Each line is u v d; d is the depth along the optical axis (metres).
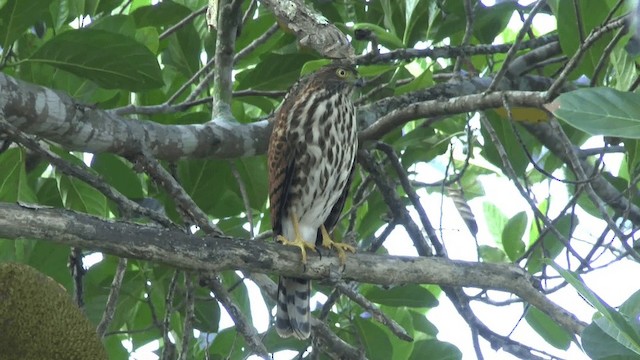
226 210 12.00
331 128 10.97
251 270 8.39
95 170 10.84
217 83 10.83
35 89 9.04
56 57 9.86
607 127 7.64
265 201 11.92
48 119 9.09
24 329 6.92
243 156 10.80
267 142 11.02
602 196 12.63
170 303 9.54
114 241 7.49
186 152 10.20
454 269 9.03
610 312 7.31
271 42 12.77
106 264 11.57
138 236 7.60
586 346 7.44
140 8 12.24
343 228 12.98
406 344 12.18
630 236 10.34
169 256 7.74
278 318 10.84
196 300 11.40
